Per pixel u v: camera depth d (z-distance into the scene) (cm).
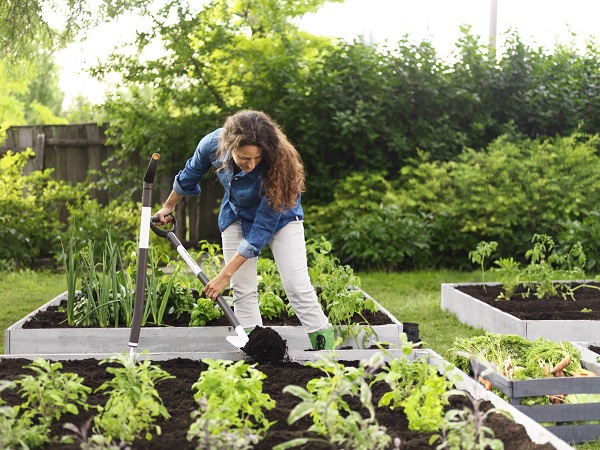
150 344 482
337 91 1049
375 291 830
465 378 345
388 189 1031
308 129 1039
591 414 343
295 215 426
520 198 966
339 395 269
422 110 1093
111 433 266
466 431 256
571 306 617
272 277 617
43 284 889
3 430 240
